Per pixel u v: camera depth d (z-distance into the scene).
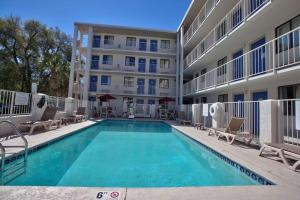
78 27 25.69
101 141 10.66
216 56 16.84
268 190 3.71
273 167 5.09
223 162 6.56
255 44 12.36
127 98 27.14
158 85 27.42
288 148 5.39
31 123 9.39
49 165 6.33
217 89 14.96
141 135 12.89
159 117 25.47
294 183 4.06
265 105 7.12
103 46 27.16
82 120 17.77
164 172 6.01
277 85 10.38
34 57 28.91
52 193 3.32
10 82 25.70
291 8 8.91
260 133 7.30
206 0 18.16
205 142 8.63
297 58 8.99
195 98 23.75
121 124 18.91
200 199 3.28
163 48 28.11
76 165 6.44
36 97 11.16
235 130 9.02
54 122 11.56
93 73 26.81
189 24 23.41
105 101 25.50
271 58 10.21
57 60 30.45
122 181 5.21
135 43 27.78
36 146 6.84
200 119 14.69
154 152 8.51
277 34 10.46
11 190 3.40
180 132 12.98
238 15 13.79
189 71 23.53
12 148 6.22
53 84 30.17
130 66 27.45
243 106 10.14
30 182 4.88
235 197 3.38
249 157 6.08
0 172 5.17
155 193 3.47
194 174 5.87
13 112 9.35
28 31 27.78
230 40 12.97
